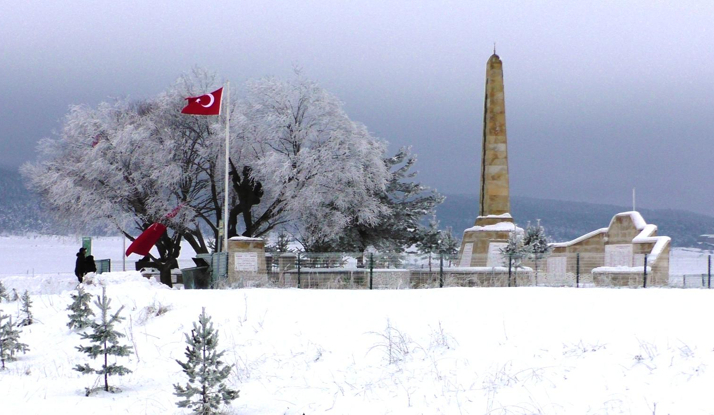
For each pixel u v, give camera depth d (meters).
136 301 23.27
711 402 10.86
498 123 44.56
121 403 14.75
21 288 33.00
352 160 48.28
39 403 14.44
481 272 35.19
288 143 50.53
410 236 50.47
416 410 12.65
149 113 52.16
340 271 35.38
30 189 51.81
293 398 14.30
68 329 21.69
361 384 14.41
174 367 17.42
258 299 22.08
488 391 12.81
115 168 49.06
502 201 44.03
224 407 14.11
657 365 12.53
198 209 51.06
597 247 44.53
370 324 18.02
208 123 51.22
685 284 34.62
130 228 51.09
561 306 17.44
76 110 50.66
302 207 47.44
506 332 15.77
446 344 15.62
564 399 11.92
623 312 16.14
